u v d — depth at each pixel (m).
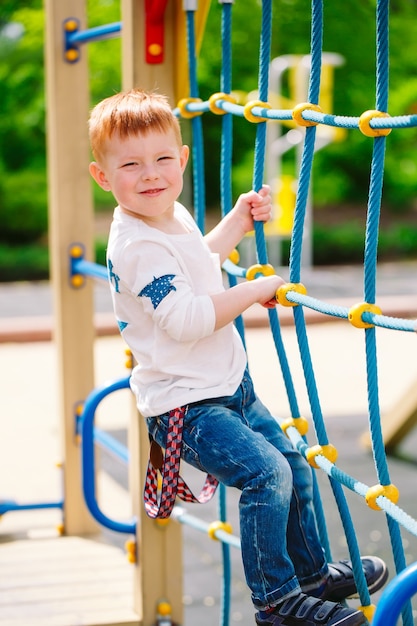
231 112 2.95
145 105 2.51
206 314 2.42
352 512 5.73
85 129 4.74
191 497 2.60
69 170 4.75
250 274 2.90
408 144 22.84
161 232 2.55
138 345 2.58
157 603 3.85
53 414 8.19
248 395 2.64
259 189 2.91
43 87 21.06
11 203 20.95
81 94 4.70
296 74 13.77
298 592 2.41
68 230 4.80
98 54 19.98
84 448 3.83
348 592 2.67
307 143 2.52
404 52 21.27
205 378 2.53
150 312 2.45
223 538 3.37
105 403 8.59
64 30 4.64
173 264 2.50
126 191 2.50
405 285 14.85
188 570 4.91
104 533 5.20
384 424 7.03
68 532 4.99
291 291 2.51
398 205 22.84
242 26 20.69
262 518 2.37
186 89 3.56
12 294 15.12
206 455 2.46
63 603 3.97
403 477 6.41
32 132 21.42
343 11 20.97
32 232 21.14
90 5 19.16
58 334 4.93
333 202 22.84
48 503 4.97
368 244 2.27
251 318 12.00
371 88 21.36
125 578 4.29
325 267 19.16
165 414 2.55
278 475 2.39
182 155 2.60
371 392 2.29
